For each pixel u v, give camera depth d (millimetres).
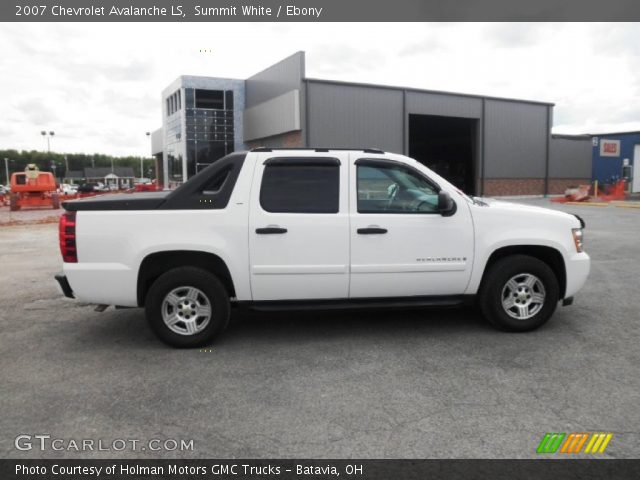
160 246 4930
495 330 5605
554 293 5465
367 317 6145
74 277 4949
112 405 3846
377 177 5273
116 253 4941
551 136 35281
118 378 4359
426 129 37375
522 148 34188
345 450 3213
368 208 5223
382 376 4355
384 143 29312
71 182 130125
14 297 7301
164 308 5039
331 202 5160
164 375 4422
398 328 5711
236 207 5031
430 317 6137
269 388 4129
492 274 5434
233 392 4062
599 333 5477
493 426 3490
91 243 4938
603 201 29781
